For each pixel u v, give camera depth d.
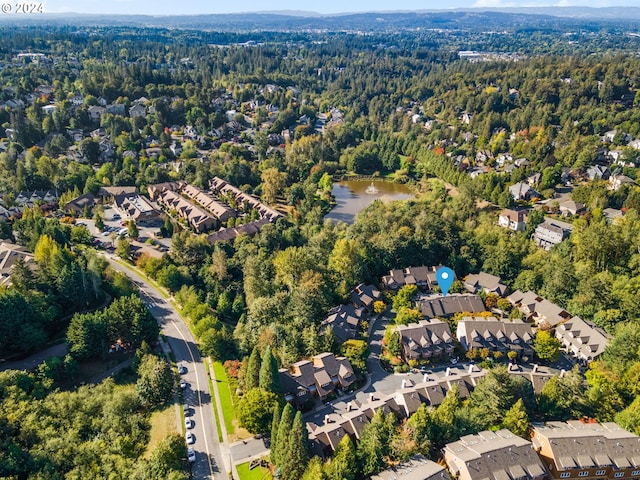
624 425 90.12
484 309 138.00
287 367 105.94
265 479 82.25
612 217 185.12
